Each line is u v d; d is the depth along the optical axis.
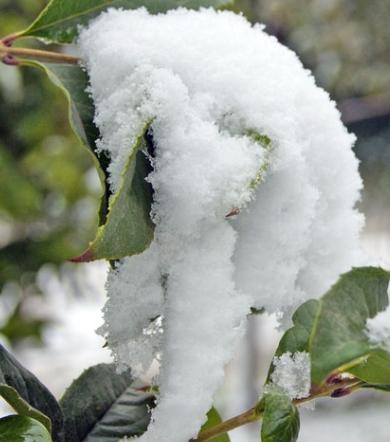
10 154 1.29
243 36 0.53
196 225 0.50
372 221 2.66
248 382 2.63
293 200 0.52
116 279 0.51
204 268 0.51
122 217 0.48
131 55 0.52
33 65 0.53
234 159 0.50
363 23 2.45
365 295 0.47
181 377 0.50
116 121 0.51
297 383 0.51
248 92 0.51
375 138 2.61
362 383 0.51
